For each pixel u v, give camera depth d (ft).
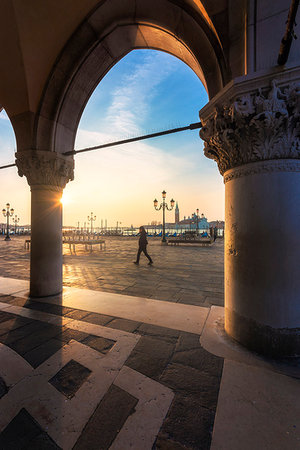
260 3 7.39
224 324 9.87
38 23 11.81
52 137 14.84
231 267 8.61
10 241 79.05
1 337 8.98
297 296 7.34
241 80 7.22
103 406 5.41
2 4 10.88
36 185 14.74
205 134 9.14
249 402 5.47
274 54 7.30
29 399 5.66
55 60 13.75
